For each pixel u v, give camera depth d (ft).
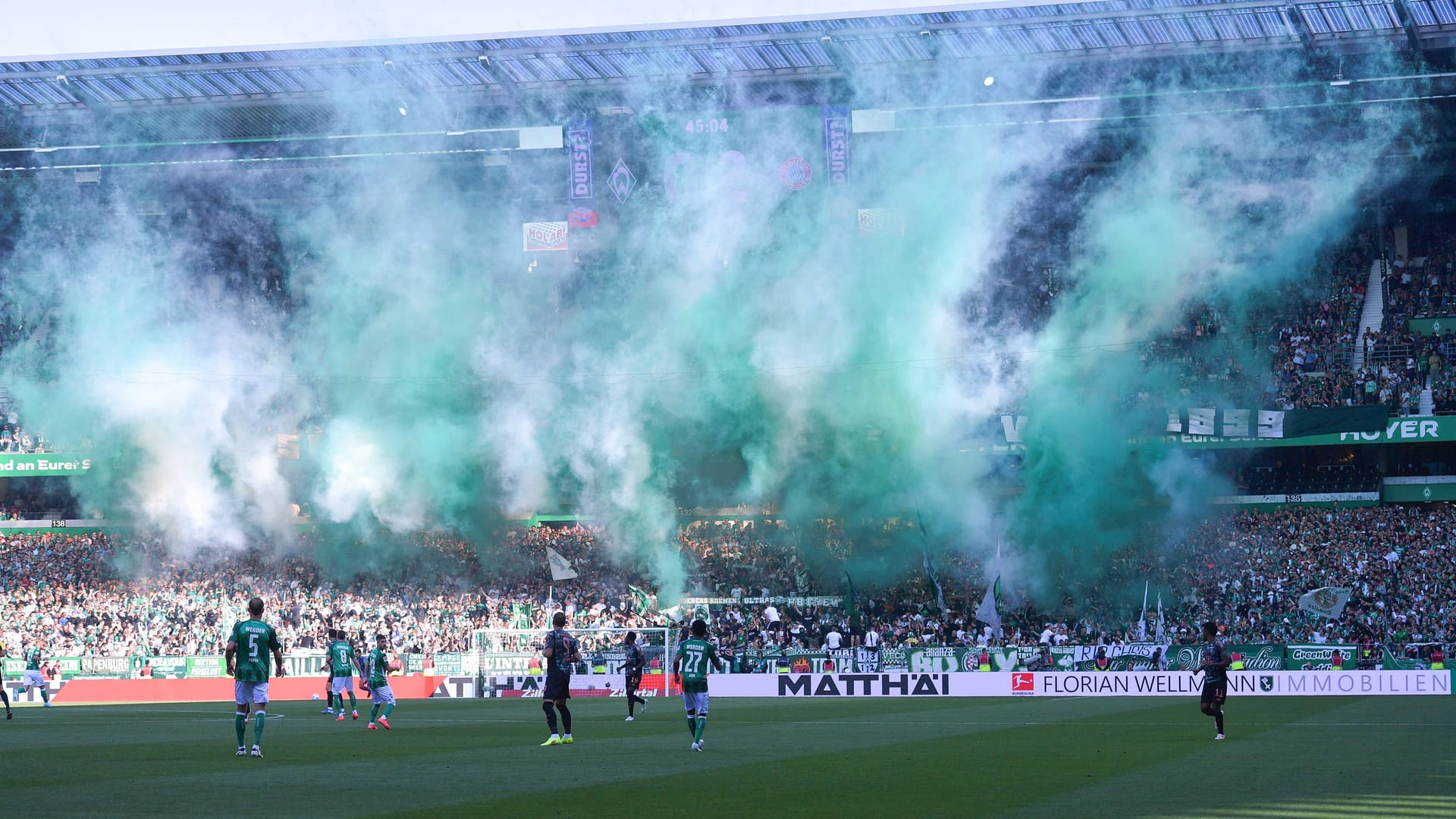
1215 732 79.66
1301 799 44.98
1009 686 141.90
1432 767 56.03
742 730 84.74
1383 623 146.30
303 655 153.17
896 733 81.05
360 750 68.13
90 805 43.86
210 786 49.75
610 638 163.12
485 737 79.15
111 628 169.99
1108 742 71.97
